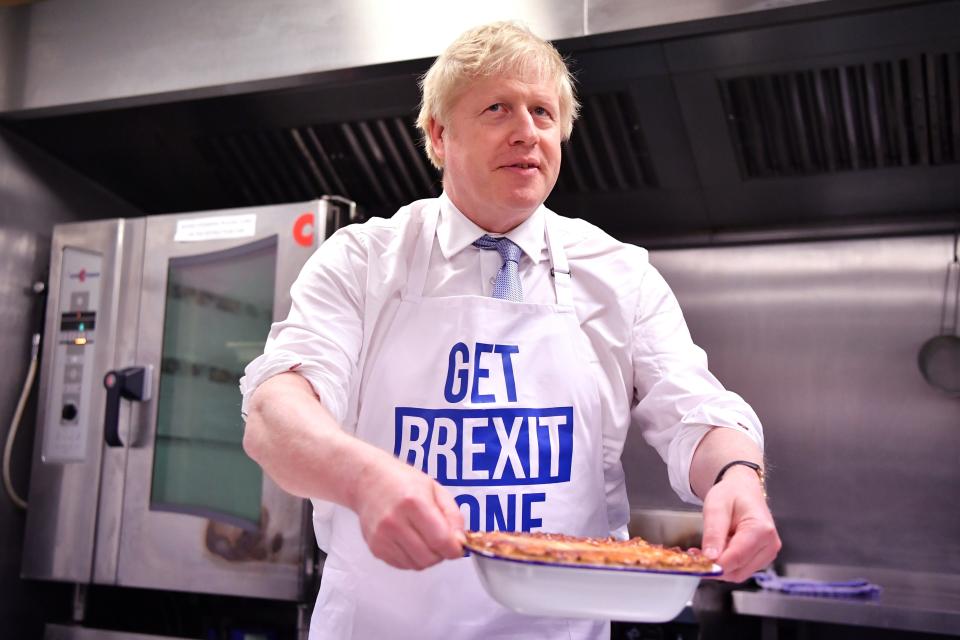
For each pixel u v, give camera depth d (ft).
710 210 8.59
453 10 7.25
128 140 8.93
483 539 2.75
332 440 2.97
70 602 8.96
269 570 7.07
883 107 7.38
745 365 8.95
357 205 8.52
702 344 9.11
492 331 3.92
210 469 7.48
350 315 3.91
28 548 8.02
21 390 8.79
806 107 7.51
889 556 8.28
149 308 7.94
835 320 8.70
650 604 2.64
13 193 8.82
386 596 3.68
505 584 2.66
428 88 4.22
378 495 2.69
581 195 8.70
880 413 8.46
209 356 7.66
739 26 6.66
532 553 2.63
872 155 7.71
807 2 6.30
